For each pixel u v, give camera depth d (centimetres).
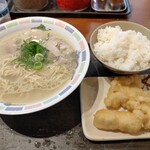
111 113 25
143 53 29
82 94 28
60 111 28
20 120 27
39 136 26
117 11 39
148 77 31
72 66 29
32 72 29
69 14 39
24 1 38
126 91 28
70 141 25
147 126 25
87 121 26
